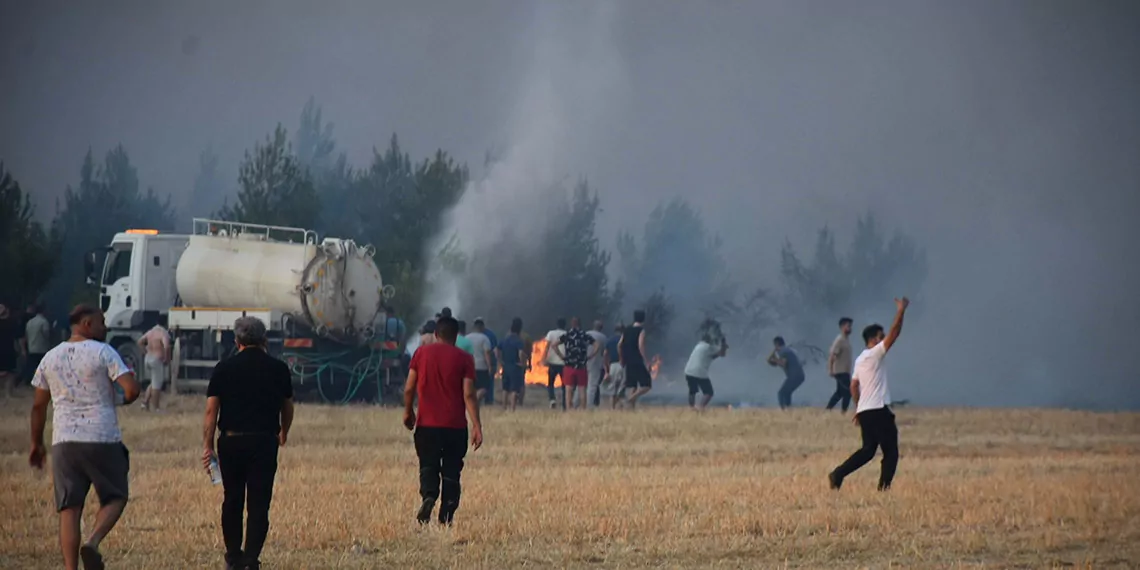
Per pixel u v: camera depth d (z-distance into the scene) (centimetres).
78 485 3553
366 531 4309
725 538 4194
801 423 9325
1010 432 9219
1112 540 4256
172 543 4131
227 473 3694
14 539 4272
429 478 4466
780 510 4825
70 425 3547
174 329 12219
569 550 3978
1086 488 5506
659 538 4222
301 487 5681
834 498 5209
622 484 5762
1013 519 4603
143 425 8781
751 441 8369
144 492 5441
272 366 3741
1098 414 10531
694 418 9600
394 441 8312
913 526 4478
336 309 11806
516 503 5025
